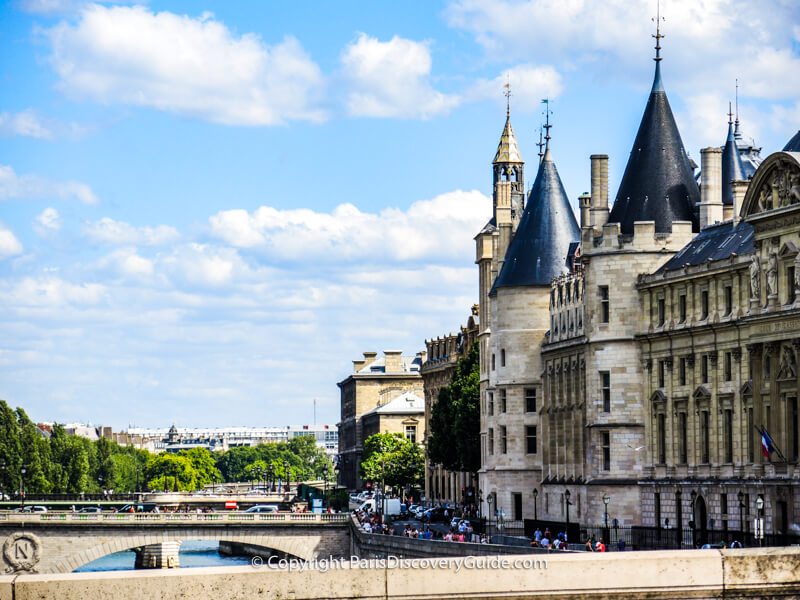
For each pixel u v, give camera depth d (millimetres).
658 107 152125
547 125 190250
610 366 148000
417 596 30922
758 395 125312
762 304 124062
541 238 184625
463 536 153750
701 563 31906
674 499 139125
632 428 146750
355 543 187500
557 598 31359
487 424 190625
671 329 140750
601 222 153375
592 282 150000
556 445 172750
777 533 120875
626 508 145750
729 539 126938
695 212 149500
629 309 147500
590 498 148750
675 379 141250
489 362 197250
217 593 29828
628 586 31547
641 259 147125
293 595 30406
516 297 183625
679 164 150875
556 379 173875
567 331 171250
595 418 149000
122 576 29656
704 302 136875
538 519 179375
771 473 122500
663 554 31859
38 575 29828
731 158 176750
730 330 131125
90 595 29250
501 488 184500
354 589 30609
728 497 129625
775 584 31938
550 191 187000
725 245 135750
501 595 31109
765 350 124375
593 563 31578
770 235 122438
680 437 140750
